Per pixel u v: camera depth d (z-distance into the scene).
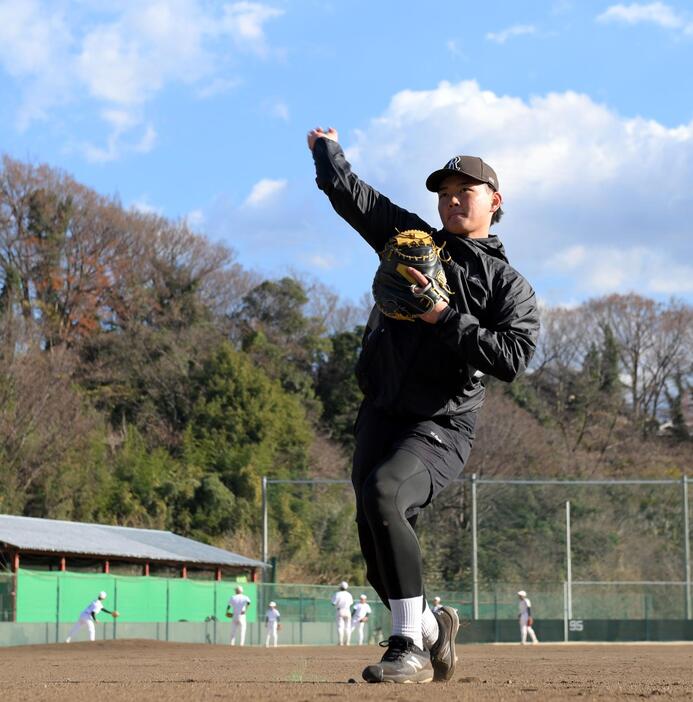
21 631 83.19
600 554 142.25
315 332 189.88
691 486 144.88
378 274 12.81
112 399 159.25
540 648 86.06
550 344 190.00
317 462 164.88
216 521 141.75
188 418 157.62
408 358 12.90
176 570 110.75
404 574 12.68
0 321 136.88
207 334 171.00
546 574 140.25
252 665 31.31
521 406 176.62
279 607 107.44
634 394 191.25
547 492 142.88
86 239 165.38
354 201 14.01
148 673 21.50
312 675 18.47
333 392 183.38
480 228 13.66
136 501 139.62
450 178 13.62
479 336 12.43
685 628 108.44
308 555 141.38
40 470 132.00
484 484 141.88
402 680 12.79
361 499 12.83
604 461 182.12
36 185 161.00
